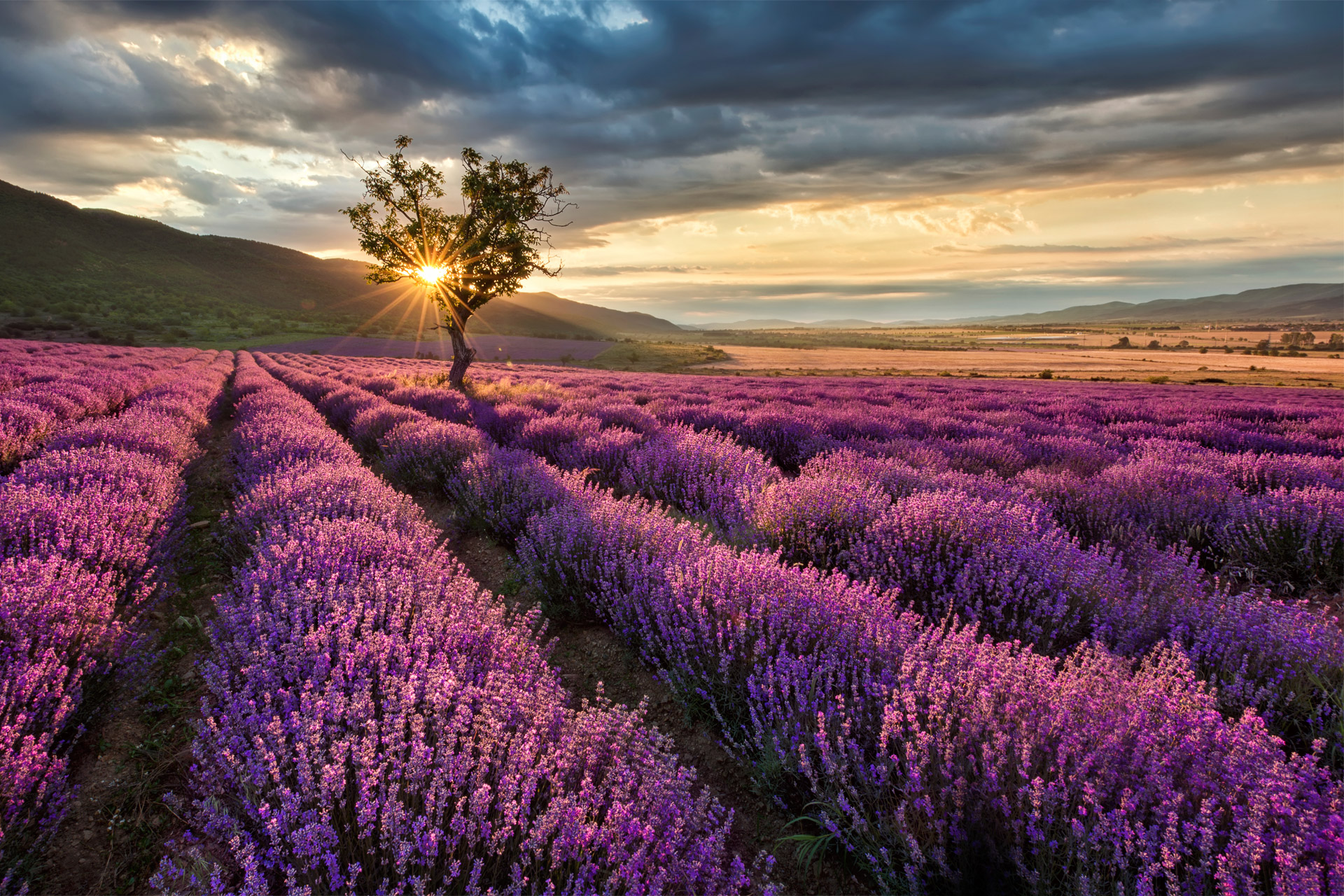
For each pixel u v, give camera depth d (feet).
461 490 22.04
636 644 12.54
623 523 15.08
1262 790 6.18
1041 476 23.70
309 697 7.69
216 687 8.65
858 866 7.50
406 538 14.38
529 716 7.82
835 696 8.87
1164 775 6.52
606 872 6.20
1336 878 5.22
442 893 5.70
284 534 13.89
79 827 7.81
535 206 60.75
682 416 44.47
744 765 9.48
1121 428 44.60
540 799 6.94
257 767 6.74
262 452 23.88
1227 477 24.58
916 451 28.50
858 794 7.50
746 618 10.61
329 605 10.21
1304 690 9.70
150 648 11.22
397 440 28.43
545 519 16.01
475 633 9.92
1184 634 11.42
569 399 55.72
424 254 60.34
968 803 6.87
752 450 28.30
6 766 6.89
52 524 13.12
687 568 12.41
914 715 7.76
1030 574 13.08
